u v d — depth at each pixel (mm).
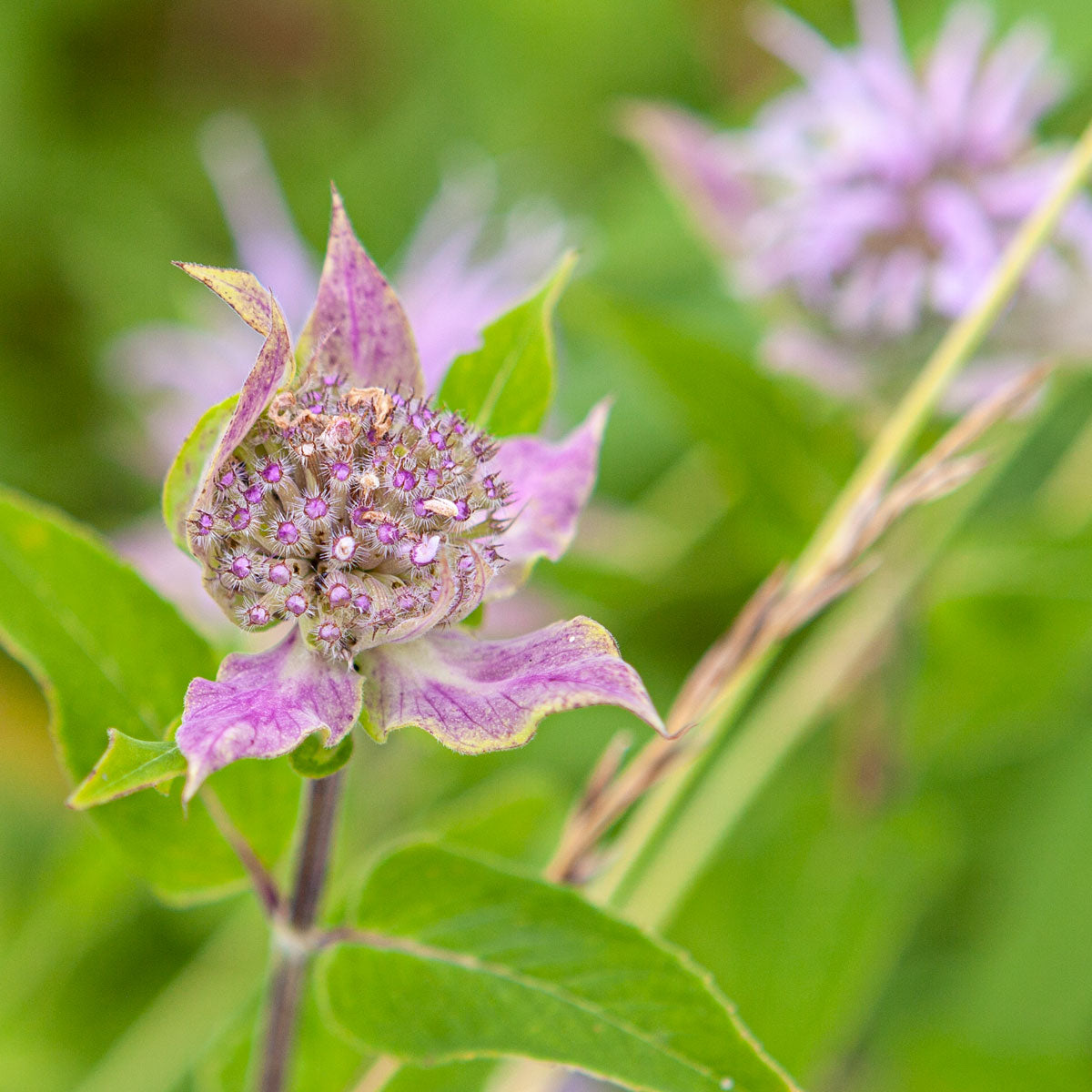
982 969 553
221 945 584
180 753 436
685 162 551
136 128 857
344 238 454
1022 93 542
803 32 561
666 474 698
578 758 600
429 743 571
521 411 465
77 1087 549
